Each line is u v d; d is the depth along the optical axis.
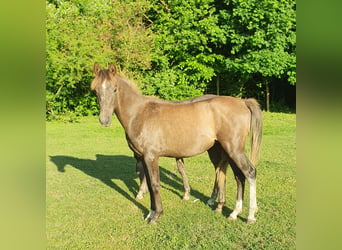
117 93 4.45
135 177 6.88
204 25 15.39
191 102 4.66
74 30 14.49
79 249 3.90
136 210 5.12
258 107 4.51
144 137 4.47
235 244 3.91
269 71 14.98
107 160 8.30
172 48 16.11
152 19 17.50
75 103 15.59
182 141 4.45
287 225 4.36
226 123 4.38
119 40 15.31
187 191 5.48
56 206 5.27
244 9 14.74
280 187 5.87
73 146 9.98
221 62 16.23
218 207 4.90
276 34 14.81
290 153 8.62
